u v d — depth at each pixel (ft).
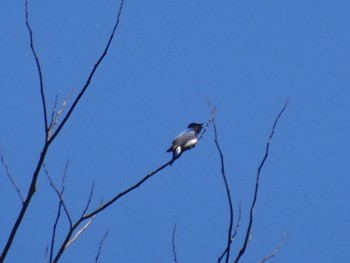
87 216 33.99
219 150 34.76
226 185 33.63
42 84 32.63
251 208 33.40
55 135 32.04
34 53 32.94
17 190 33.81
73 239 35.50
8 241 30.50
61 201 34.12
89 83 32.68
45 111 32.50
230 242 32.30
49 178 35.47
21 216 31.01
